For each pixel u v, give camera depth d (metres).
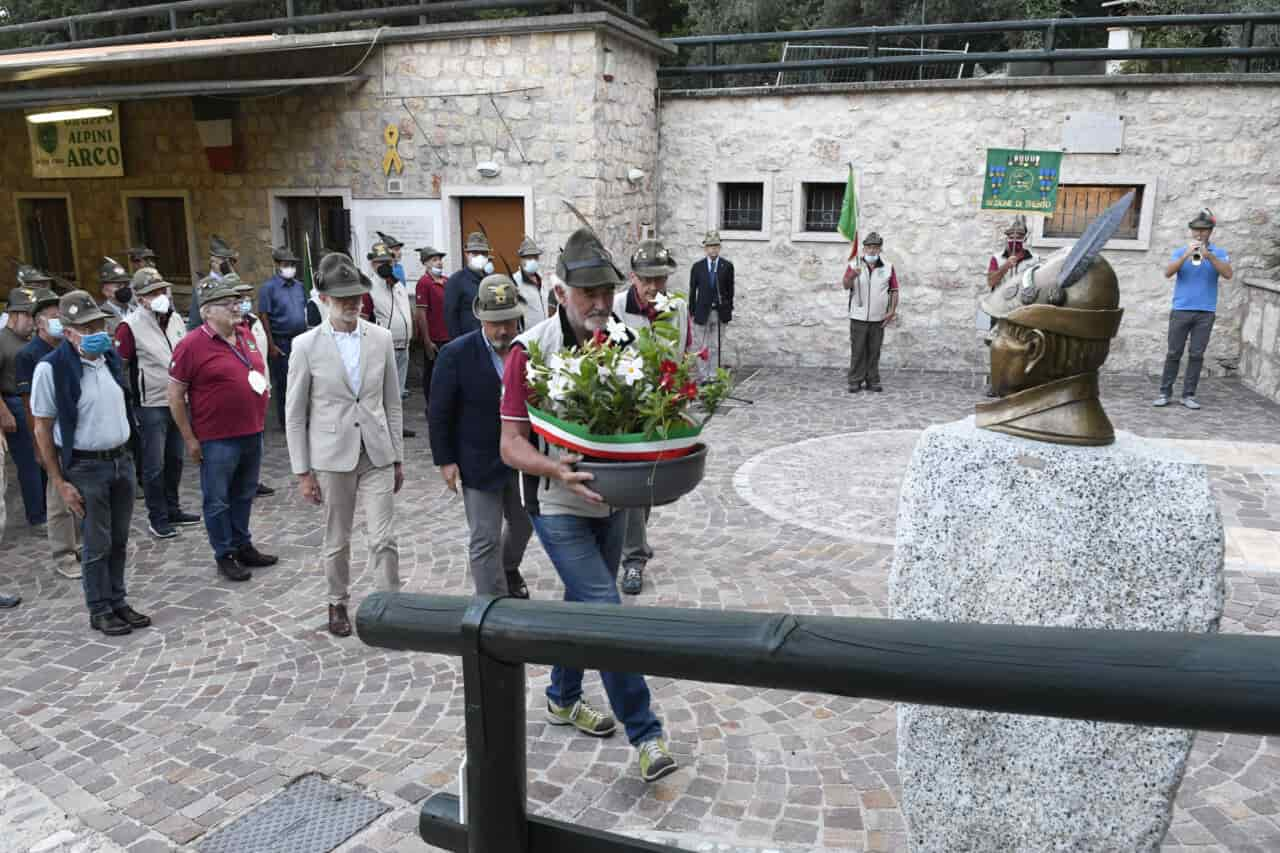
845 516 7.20
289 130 13.09
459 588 6.15
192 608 5.96
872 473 8.30
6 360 7.50
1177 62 14.75
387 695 4.77
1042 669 0.78
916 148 12.65
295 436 5.34
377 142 12.62
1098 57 11.78
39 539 7.38
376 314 10.30
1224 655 0.73
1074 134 12.00
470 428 4.79
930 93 12.45
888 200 12.89
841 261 13.22
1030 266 2.15
